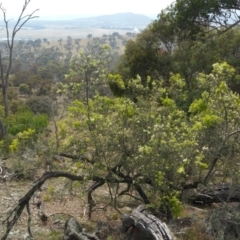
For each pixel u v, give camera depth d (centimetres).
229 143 853
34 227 976
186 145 787
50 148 884
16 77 5094
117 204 1099
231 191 872
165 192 826
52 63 5978
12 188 1242
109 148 841
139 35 2500
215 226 809
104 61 814
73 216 1032
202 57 1917
